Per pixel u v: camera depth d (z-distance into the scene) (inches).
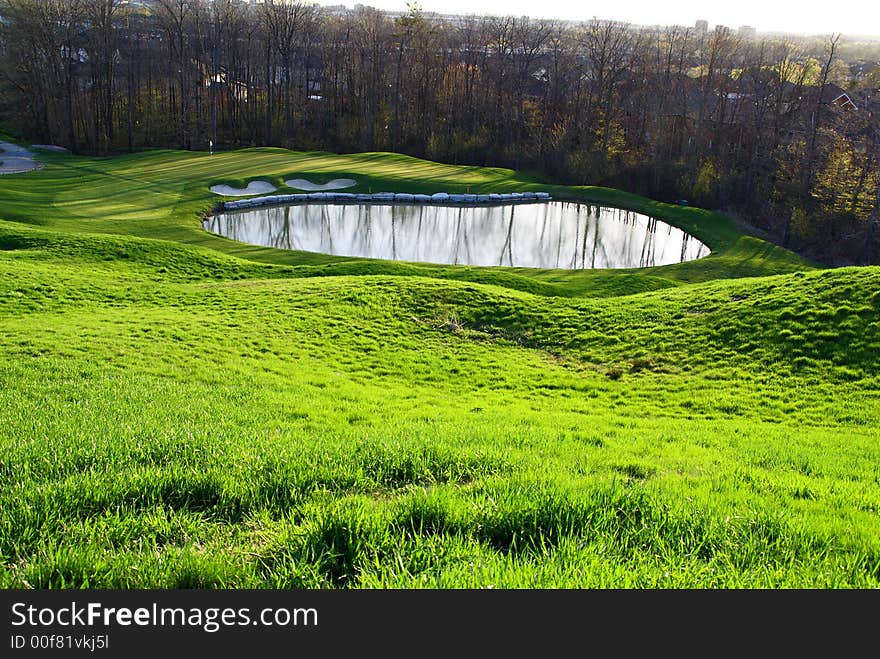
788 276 1067.9
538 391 781.9
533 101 3617.1
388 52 3681.1
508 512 223.5
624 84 3366.1
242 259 1528.1
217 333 901.8
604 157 2891.2
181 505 247.8
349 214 2229.3
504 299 1133.7
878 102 2947.8
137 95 3523.6
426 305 1095.6
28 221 1715.1
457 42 3971.5
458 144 3245.6
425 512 222.8
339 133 3472.0
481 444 393.1
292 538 207.3
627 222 2325.3
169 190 2222.0
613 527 223.0
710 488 324.2
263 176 2440.9
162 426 399.5
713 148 3051.2
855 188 2439.7
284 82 3823.8
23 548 201.6
